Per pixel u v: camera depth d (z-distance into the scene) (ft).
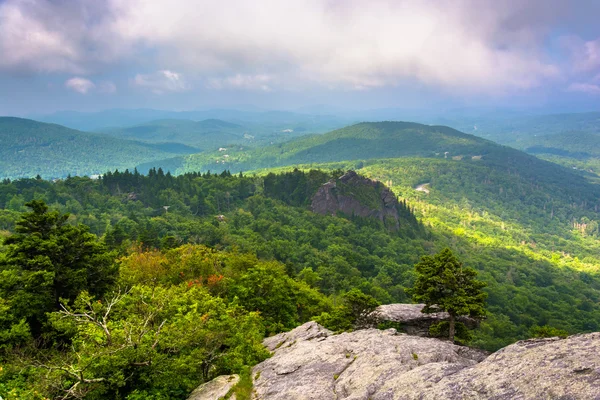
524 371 36.86
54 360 70.85
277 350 85.87
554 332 109.60
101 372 63.10
